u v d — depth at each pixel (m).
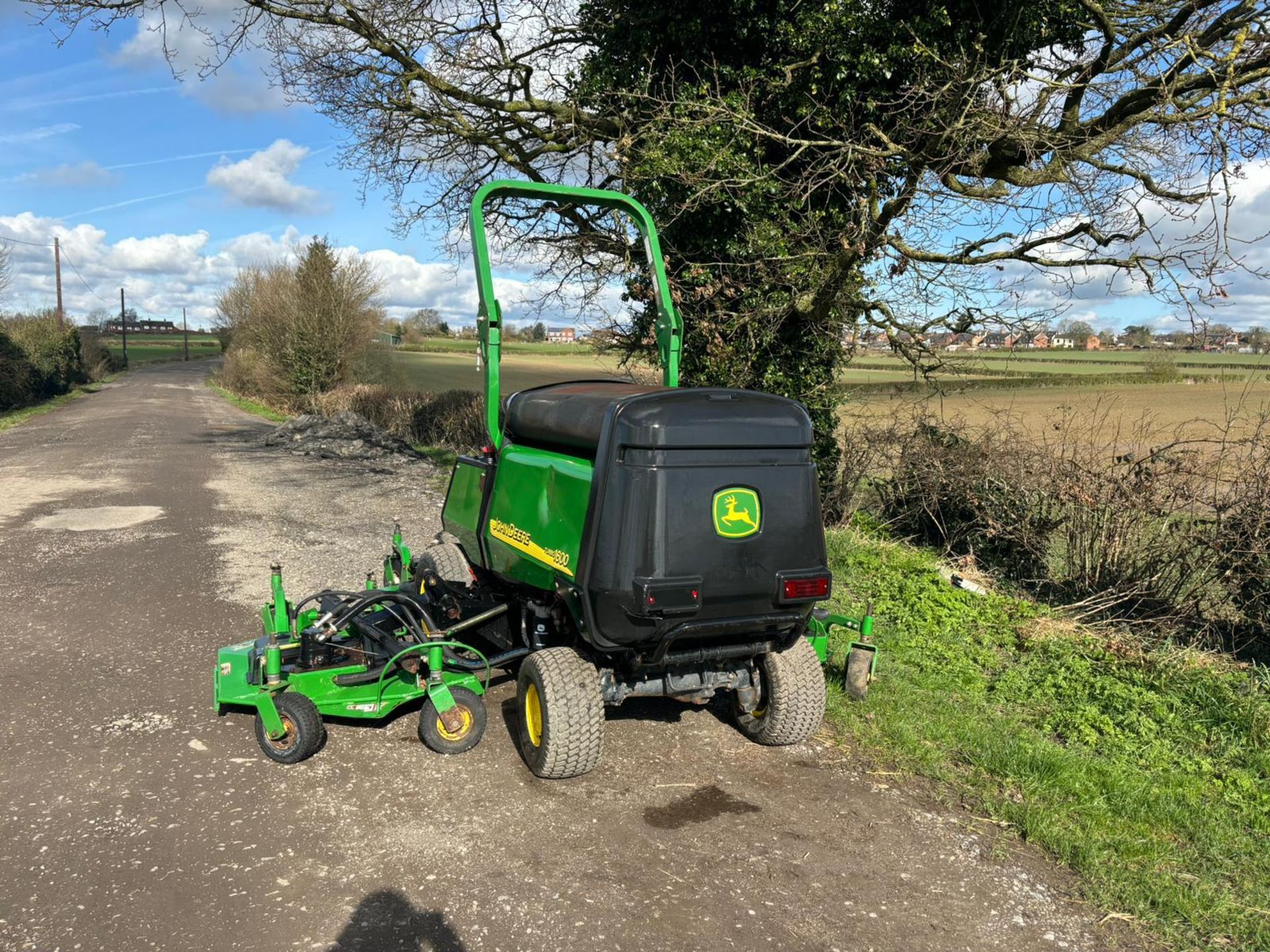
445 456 17.53
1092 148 8.20
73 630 6.47
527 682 4.45
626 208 5.49
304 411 29.78
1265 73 7.52
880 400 10.85
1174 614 6.61
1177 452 6.96
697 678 4.62
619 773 4.50
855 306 9.95
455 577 6.17
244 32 11.96
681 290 10.74
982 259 8.86
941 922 3.39
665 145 9.78
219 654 4.80
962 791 4.47
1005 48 9.66
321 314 29.92
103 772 4.35
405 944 3.12
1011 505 8.22
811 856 3.81
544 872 3.59
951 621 7.03
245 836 3.80
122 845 3.71
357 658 4.83
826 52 9.72
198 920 3.23
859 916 3.40
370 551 9.15
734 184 9.38
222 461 16.28
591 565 3.89
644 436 3.79
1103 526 7.28
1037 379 28.12
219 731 4.85
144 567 8.30
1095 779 4.59
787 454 4.13
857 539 9.28
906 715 5.27
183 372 70.19
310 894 3.39
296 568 8.37
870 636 6.65
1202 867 3.88
